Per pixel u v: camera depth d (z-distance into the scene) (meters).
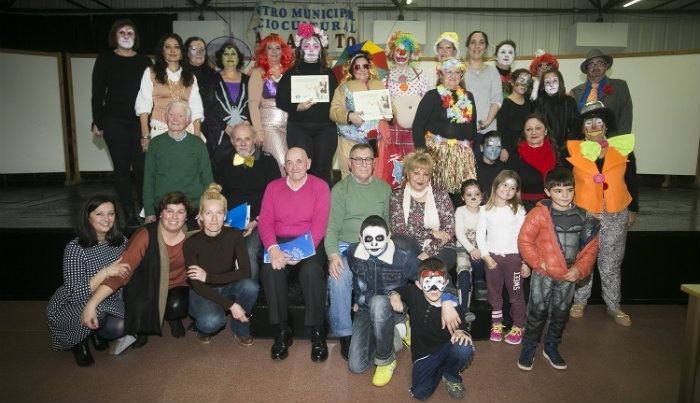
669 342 3.07
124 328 2.81
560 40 10.66
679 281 3.73
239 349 2.99
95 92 3.66
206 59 3.98
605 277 3.37
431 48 10.58
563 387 2.54
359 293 2.75
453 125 3.54
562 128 3.68
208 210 2.78
